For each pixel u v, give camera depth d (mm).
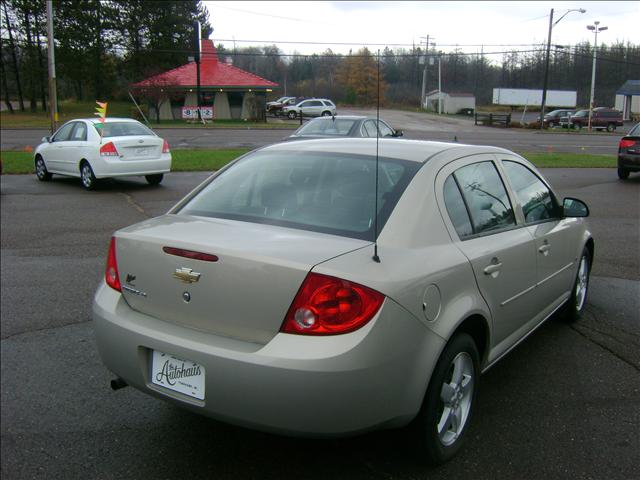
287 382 2586
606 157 23422
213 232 3094
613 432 3537
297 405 2598
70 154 13648
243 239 2947
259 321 2717
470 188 3670
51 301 5863
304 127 15109
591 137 41844
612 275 6938
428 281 2914
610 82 81062
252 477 3135
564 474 3131
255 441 3480
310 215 3242
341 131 14484
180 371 2893
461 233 3391
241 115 50844
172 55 61812
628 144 15773
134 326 3037
